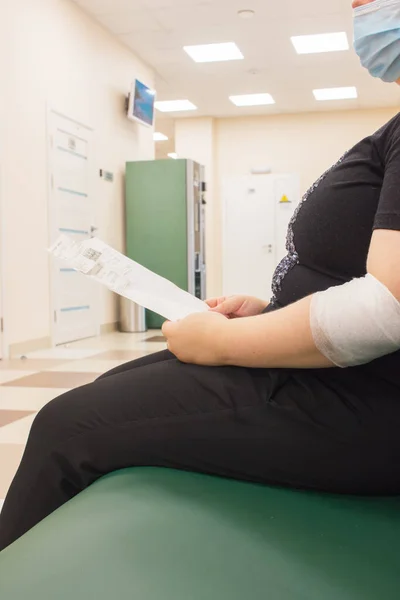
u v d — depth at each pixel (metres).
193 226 6.89
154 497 0.71
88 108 5.91
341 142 9.95
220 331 0.75
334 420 0.73
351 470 0.74
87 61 5.87
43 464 0.80
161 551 0.61
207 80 8.23
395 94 9.02
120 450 0.78
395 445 0.72
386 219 0.65
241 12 6.00
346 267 0.80
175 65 7.60
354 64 7.62
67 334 5.44
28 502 0.80
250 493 0.74
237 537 0.64
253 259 10.24
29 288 4.77
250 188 10.19
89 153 5.95
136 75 7.22
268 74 8.01
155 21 6.16
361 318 0.64
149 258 6.91
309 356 0.69
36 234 4.88
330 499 0.74
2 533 0.81
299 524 0.67
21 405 2.83
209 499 0.71
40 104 4.94
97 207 6.19
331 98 9.20
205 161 10.23
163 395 0.78
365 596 0.56
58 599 0.54
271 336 0.70
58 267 5.24
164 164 6.81
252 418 0.74
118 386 0.81
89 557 0.60
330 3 5.84
